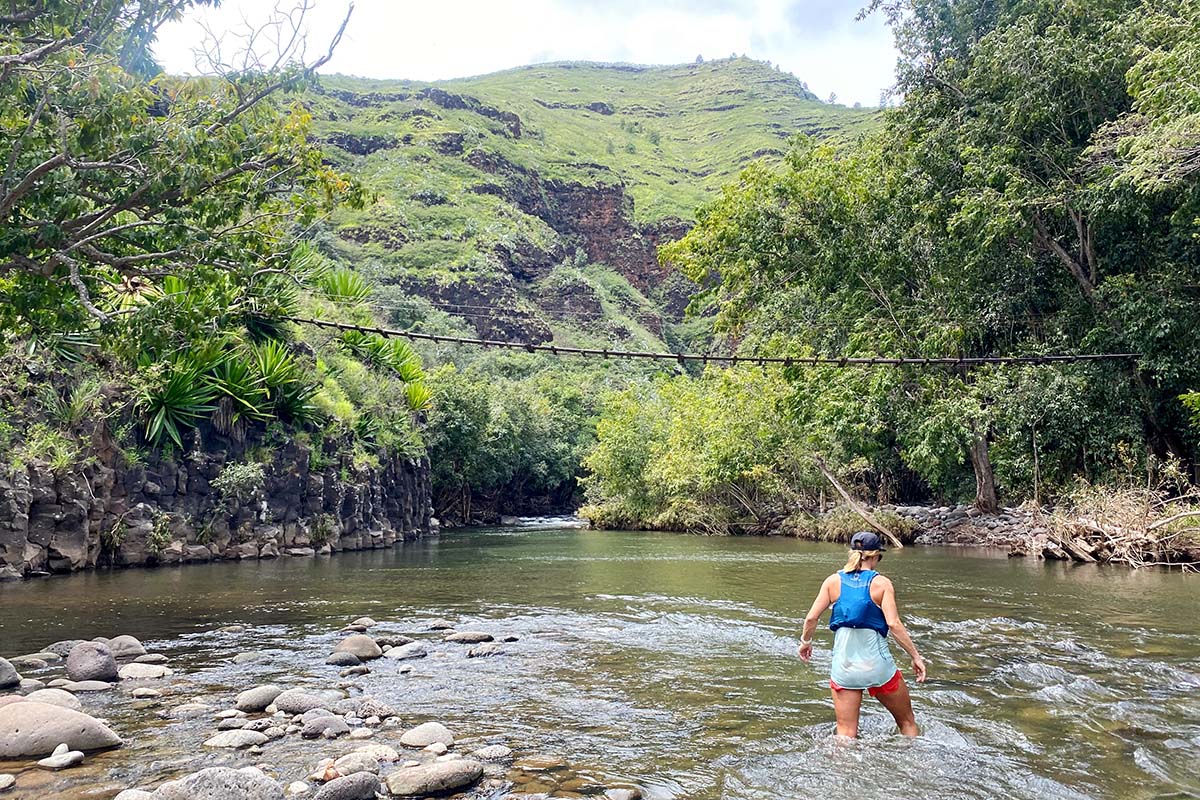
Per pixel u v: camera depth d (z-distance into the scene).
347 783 3.99
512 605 11.23
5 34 7.81
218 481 18.05
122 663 7.25
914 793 4.12
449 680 6.71
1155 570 15.27
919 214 20.83
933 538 24.31
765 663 7.37
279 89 8.66
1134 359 18.19
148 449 16.77
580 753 4.78
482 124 121.19
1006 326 20.89
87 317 8.42
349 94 120.38
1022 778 4.32
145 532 16.28
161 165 7.95
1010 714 5.52
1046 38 18.41
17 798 4.03
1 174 7.84
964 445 24.42
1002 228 17.83
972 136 19.30
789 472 32.22
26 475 13.77
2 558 13.36
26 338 14.05
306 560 18.59
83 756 4.66
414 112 114.19
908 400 21.44
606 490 40.59
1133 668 6.90
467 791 4.15
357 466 23.62
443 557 20.30
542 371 69.06
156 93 8.70
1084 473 20.64
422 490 31.08
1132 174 13.89
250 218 8.90
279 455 20.20
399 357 28.92
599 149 155.38
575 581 14.40
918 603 10.85
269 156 8.75
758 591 12.81
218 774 4.01
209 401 18.41
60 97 8.00
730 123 184.50
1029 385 18.67
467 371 57.75
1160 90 13.71
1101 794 4.11
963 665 7.05
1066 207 18.14
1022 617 9.62
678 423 35.91
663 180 147.25
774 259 21.97
